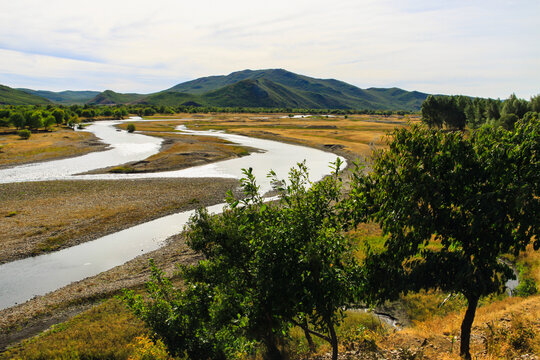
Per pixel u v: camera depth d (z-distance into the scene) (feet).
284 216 32.27
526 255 90.63
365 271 35.42
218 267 34.65
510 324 49.47
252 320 33.09
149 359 44.88
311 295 29.55
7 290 89.10
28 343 65.72
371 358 43.27
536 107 293.84
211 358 43.60
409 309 70.69
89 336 64.28
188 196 170.40
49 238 119.75
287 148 346.33
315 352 50.16
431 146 35.81
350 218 36.06
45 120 453.99
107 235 126.00
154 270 49.62
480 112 359.87
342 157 296.71
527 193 29.09
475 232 33.50
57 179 202.90
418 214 34.06
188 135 436.35
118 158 277.23
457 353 41.78
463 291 36.68
